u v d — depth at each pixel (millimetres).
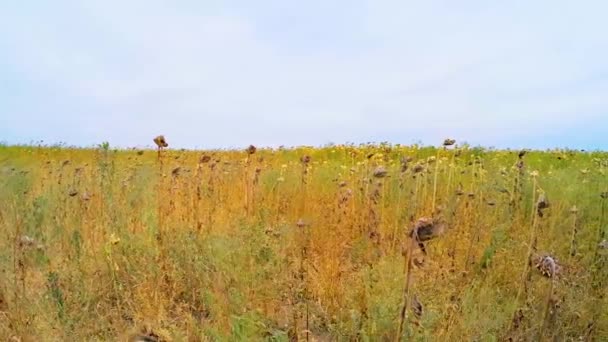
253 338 2182
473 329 2217
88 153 8117
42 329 2230
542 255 2018
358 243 3395
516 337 2096
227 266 2814
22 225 3352
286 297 2701
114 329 2432
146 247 3135
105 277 2887
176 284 2877
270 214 4121
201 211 3836
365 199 3977
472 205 3717
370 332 2234
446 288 2441
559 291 2361
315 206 4203
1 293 2506
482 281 2814
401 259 2816
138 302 2613
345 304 2580
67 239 3365
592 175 5059
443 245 3117
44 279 2793
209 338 2342
